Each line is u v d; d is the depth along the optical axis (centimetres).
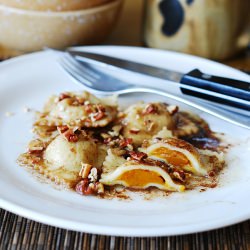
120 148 42
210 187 39
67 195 38
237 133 45
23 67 51
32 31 56
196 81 45
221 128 46
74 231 37
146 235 33
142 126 44
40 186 39
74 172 40
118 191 39
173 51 58
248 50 62
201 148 44
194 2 55
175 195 38
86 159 41
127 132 44
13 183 38
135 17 68
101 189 38
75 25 56
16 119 46
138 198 38
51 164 41
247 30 60
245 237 37
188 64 53
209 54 58
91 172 39
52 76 51
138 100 49
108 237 36
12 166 41
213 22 56
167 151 41
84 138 41
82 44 58
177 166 41
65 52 53
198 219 35
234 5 56
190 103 45
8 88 49
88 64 52
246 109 43
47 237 36
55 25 55
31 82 51
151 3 58
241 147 44
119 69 50
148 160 40
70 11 55
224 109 44
